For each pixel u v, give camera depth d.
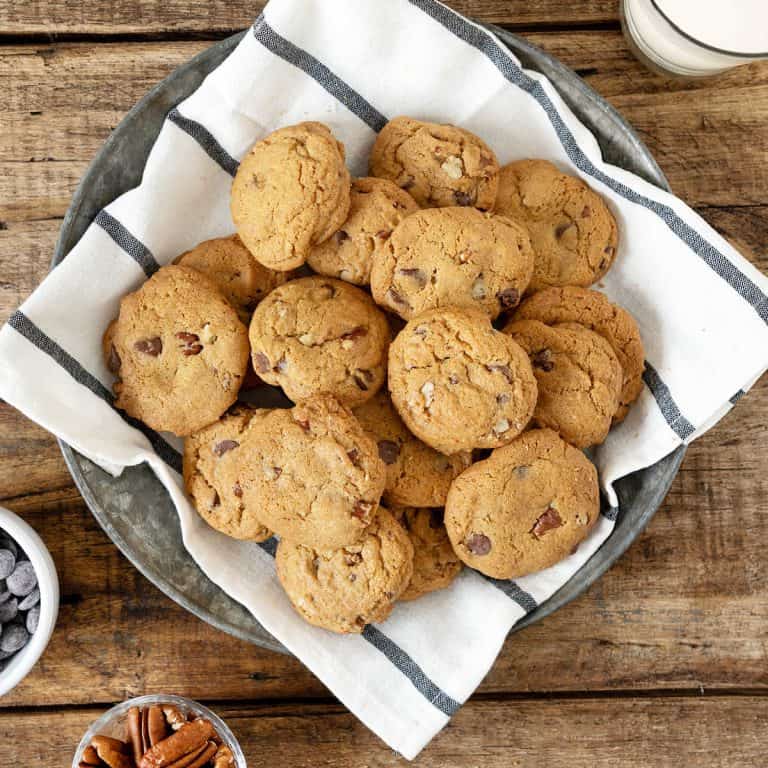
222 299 0.81
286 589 0.82
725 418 0.88
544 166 0.84
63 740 0.87
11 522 0.83
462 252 0.80
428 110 0.83
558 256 0.83
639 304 0.84
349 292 0.81
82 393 0.81
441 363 0.79
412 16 0.80
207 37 0.87
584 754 0.88
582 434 0.81
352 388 0.80
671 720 0.88
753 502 0.88
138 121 0.81
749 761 0.88
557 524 0.81
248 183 0.80
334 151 0.80
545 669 0.88
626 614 0.88
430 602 0.84
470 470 0.81
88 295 0.81
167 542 0.83
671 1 0.82
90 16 0.87
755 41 0.82
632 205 0.83
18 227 0.87
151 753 0.81
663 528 0.88
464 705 0.88
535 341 0.81
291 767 0.88
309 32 0.81
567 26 0.88
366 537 0.81
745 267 0.80
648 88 0.88
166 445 0.83
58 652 0.87
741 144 0.88
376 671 0.82
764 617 0.88
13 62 0.87
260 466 0.80
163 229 0.82
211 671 0.88
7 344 0.80
